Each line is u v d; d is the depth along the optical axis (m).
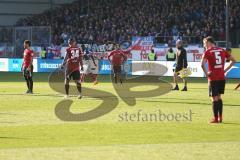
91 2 76.12
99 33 67.25
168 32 62.41
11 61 58.50
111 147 15.02
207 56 20.03
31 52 31.77
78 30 69.56
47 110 23.36
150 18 66.56
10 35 65.62
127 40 63.00
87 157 13.64
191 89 35.81
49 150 14.54
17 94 31.23
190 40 58.84
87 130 18.03
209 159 13.41
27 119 20.56
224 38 59.50
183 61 34.56
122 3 72.69
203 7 65.56
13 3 81.88
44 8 82.81
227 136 16.89
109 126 18.94
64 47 62.19
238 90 35.41
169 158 13.52
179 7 67.19
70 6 78.69
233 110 23.84
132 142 15.81
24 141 15.92
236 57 51.12
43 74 53.78
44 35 63.22
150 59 52.66
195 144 15.51
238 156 13.78
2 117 21.09
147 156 13.77
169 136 16.88
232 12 62.22
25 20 78.88
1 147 14.96
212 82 19.89
